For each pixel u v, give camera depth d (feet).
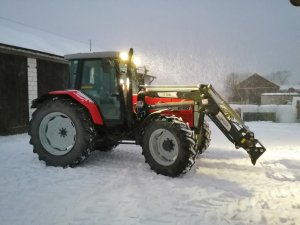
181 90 15.43
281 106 40.81
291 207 10.25
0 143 21.91
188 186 12.29
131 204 10.43
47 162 15.33
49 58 31.17
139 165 15.51
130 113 15.24
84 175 13.71
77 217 9.45
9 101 27.53
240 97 131.75
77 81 16.25
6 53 26.04
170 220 9.30
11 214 9.64
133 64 17.10
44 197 11.01
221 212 9.87
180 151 13.28
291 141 24.64
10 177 13.38
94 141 15.37
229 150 19.52
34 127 15.65
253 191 11.76
